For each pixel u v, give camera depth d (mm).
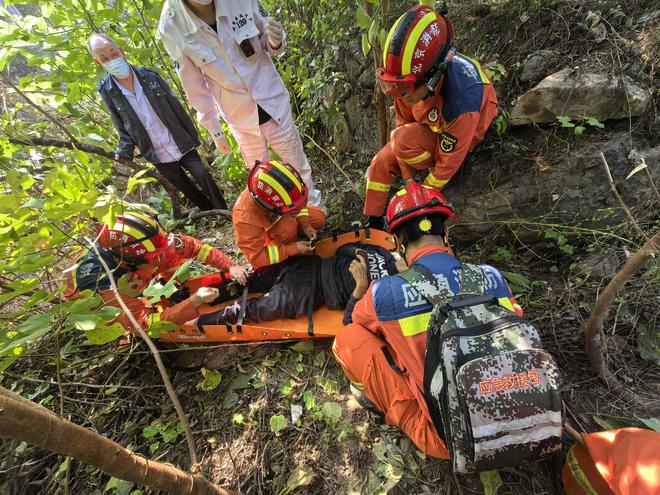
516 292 2291
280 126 2707
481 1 2902
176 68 2453
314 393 2100
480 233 2650
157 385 2244
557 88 2244
